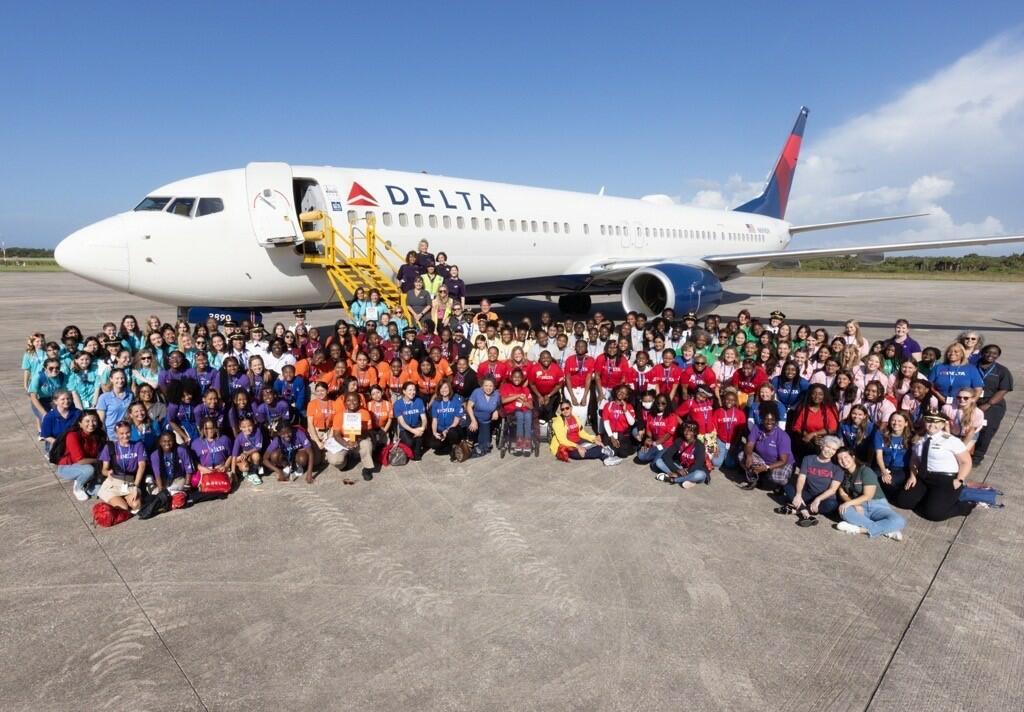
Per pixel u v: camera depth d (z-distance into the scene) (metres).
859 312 23.62
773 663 3.46
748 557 4.70
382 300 10.72
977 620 3.89
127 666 3.43
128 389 6.89
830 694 3.21
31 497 5.82
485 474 6.60
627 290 14.93
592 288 17.75
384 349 8.77
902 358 8.26
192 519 5.38
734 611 3.97
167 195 10.52
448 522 5.33
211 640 3.66
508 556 4.70
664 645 3.61
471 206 13.60
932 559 4.68
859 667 3.43
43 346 7.61
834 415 6.32
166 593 4.17
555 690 3.23
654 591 4.20
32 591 4.18
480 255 13.77
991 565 4.59
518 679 3.32
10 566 4.52
